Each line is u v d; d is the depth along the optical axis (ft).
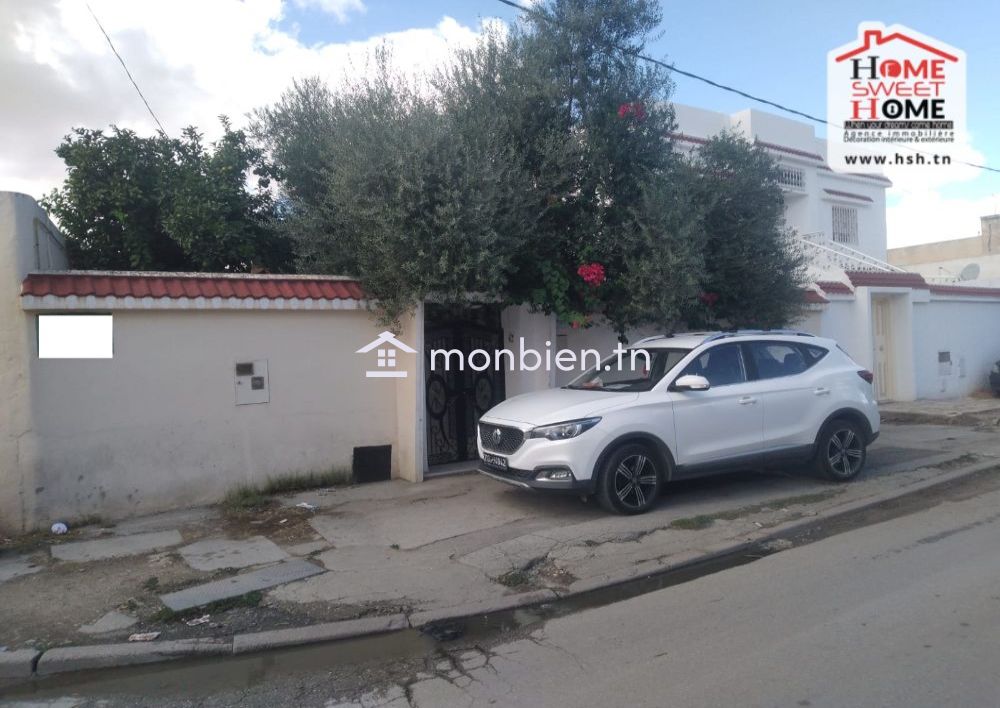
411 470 30.09
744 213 34.73
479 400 34.17
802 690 13.10
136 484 26.17
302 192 34.42
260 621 17.39
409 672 15.10
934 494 27.32
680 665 14.47
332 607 18.06
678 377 25.45
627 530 22.80
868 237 69.51
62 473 24.93
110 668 15.83
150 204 36.24
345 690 14.46
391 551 21.94
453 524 24.29
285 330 28.91
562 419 23.75
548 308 31.94
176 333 26.89
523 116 30.30
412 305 29.27
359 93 31.71
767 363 27.45
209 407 27.48
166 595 18.84
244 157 37.37
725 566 20.53
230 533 24.02
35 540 23.61
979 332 58.85
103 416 25.61
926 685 13.04
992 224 84.84
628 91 31.71
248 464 28.22
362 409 30.45
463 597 18.51
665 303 30.48
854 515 25.02
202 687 14.87
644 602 18.07
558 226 32.19
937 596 17.20
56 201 36.14
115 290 25.49
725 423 25.72
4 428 24.13
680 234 29.76
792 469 30.83
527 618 17.61
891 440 37.68
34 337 24.58
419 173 26.43
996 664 13.73
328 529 24.20
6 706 14.32
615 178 31.63
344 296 29.35
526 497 27.22
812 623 16.06
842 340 48.93
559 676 14.42
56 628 17.13
